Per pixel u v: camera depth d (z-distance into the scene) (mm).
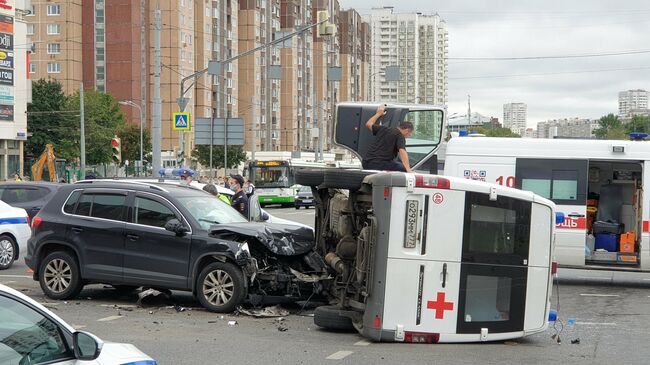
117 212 12469
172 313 11859
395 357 8945
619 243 16156
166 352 9133
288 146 102688
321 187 11164
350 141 13406
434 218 9508
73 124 77812
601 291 15430
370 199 10172
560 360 9016
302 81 104125
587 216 16766
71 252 12750
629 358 9219
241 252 11539
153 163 26750
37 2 90812
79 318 11320
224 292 11773
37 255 12891
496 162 16406
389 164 11281
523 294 9820
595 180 16734
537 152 16234
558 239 15984
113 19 91375
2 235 17406
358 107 13375
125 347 4953
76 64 91500
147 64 91875
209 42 93875
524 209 9797
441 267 9523
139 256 12141
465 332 9602
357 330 10258
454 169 16594
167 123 89688
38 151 76625
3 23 63625
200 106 92000
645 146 15781
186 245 11883
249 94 100125
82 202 12781
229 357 8898
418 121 13406
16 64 65625
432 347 9531
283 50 102125
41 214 12969
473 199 9586
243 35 100500
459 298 9570
